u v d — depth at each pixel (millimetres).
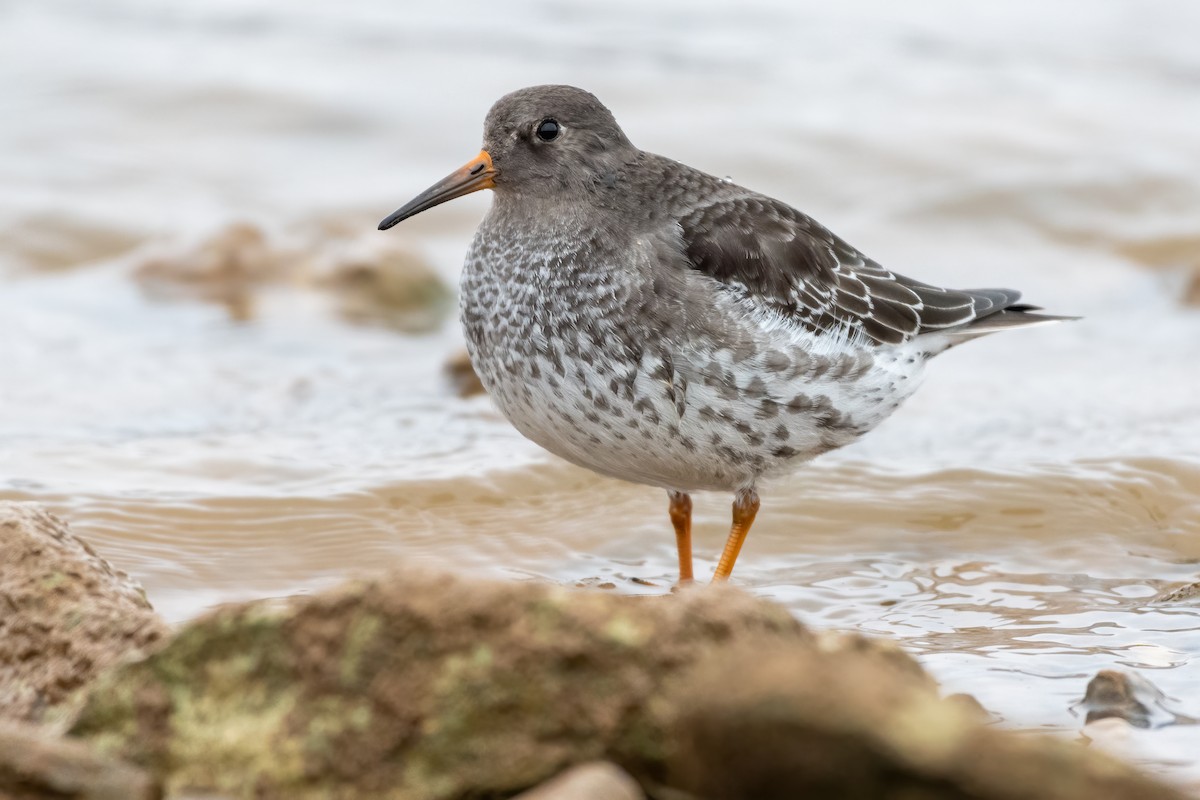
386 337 18969
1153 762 8148
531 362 11273
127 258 20922
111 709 7285
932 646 10250
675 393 10961
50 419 15039
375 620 6832
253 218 22625
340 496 13141
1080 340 18750
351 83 27609
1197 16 32562
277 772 6867
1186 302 20438
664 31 31750
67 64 27875
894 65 29797
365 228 22484
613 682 6602
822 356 11297
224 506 12781
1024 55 30516
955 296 12422
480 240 11750
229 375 16922
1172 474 13766
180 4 32312
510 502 13453
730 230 11477
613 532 12977
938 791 5887
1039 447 14781
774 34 31578
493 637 6699
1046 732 8617
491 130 11844
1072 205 23672
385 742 6691
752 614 6902
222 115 26078
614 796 6176
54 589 8391
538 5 33031
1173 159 25109
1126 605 11203
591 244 11219
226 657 7137
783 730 5973
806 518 13141
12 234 21625
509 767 6590
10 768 6859
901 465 14203
